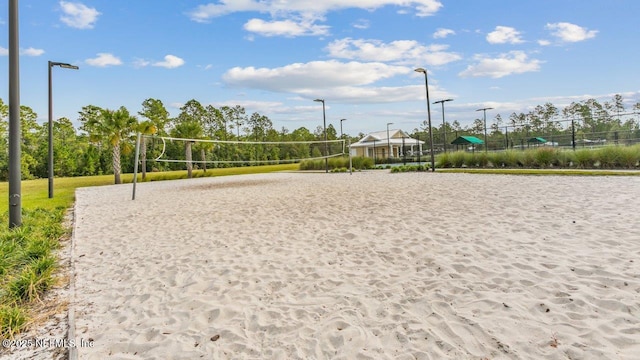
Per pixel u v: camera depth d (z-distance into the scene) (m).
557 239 3.98
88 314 2.74
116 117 20.02
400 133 38.12
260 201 8.68
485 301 2.55
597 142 21.69
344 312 2.53
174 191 13.02
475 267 3.24
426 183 10.90
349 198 8.28
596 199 6.29
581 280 2.80
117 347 2.22
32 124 34.97
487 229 4.61
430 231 4.68
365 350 2.04
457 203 6.70
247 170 30.36
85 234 5.73
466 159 17.59
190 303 2.84
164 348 2.18
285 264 3.69
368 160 22.77
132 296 3.07
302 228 5.32
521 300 2.53
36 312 2.81
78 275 3.67
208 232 5.42
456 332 2.16
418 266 3.41
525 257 3.44
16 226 5.77
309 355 2.03
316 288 3.02
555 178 10.30
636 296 2.46
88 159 33.06
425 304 2.58
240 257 4.02
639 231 4.09
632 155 12.08
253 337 2.27
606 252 3.42
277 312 2.60
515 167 15.63
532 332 2.10
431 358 1.92
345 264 3.60
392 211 6.25
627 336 1.99
